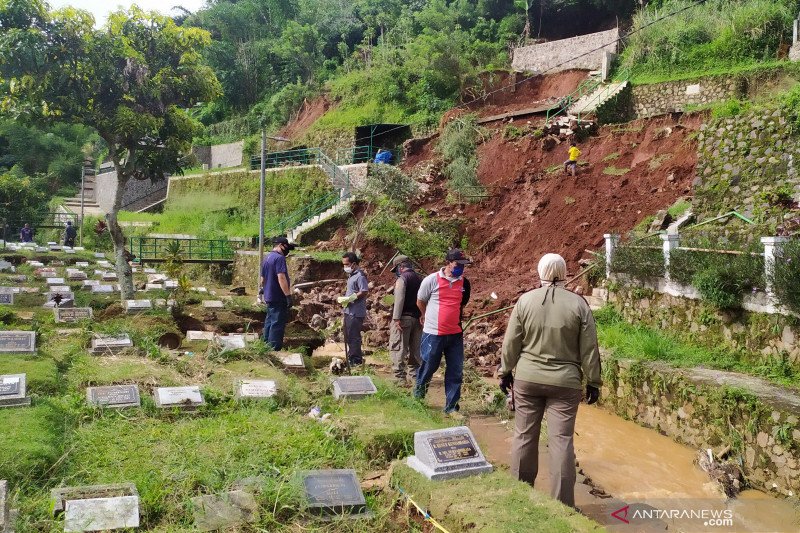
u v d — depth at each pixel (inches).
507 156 914.7
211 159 1772.9
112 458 195.6
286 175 1173.1
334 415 254.2
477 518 167.0
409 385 372.2
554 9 1641.2
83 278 603.5
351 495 183.8
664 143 744.3
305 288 740.0
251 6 2229.3
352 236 848.9
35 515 158.4
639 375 379.9
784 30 937.5
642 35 1081.4
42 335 327.3
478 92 1208.2
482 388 382.9
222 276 919.7
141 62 484.1
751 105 617.0
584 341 209.0
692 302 424.2
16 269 642.2
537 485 237.1
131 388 250.1
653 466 308.8
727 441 314.8
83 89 477.1
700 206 588.1
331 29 2021.4
